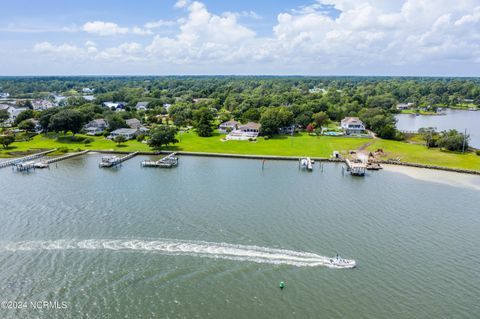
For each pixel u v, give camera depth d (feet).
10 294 147.02
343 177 327.88
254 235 199.93
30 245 185.78
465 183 313.12
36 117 569.64
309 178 322.75
